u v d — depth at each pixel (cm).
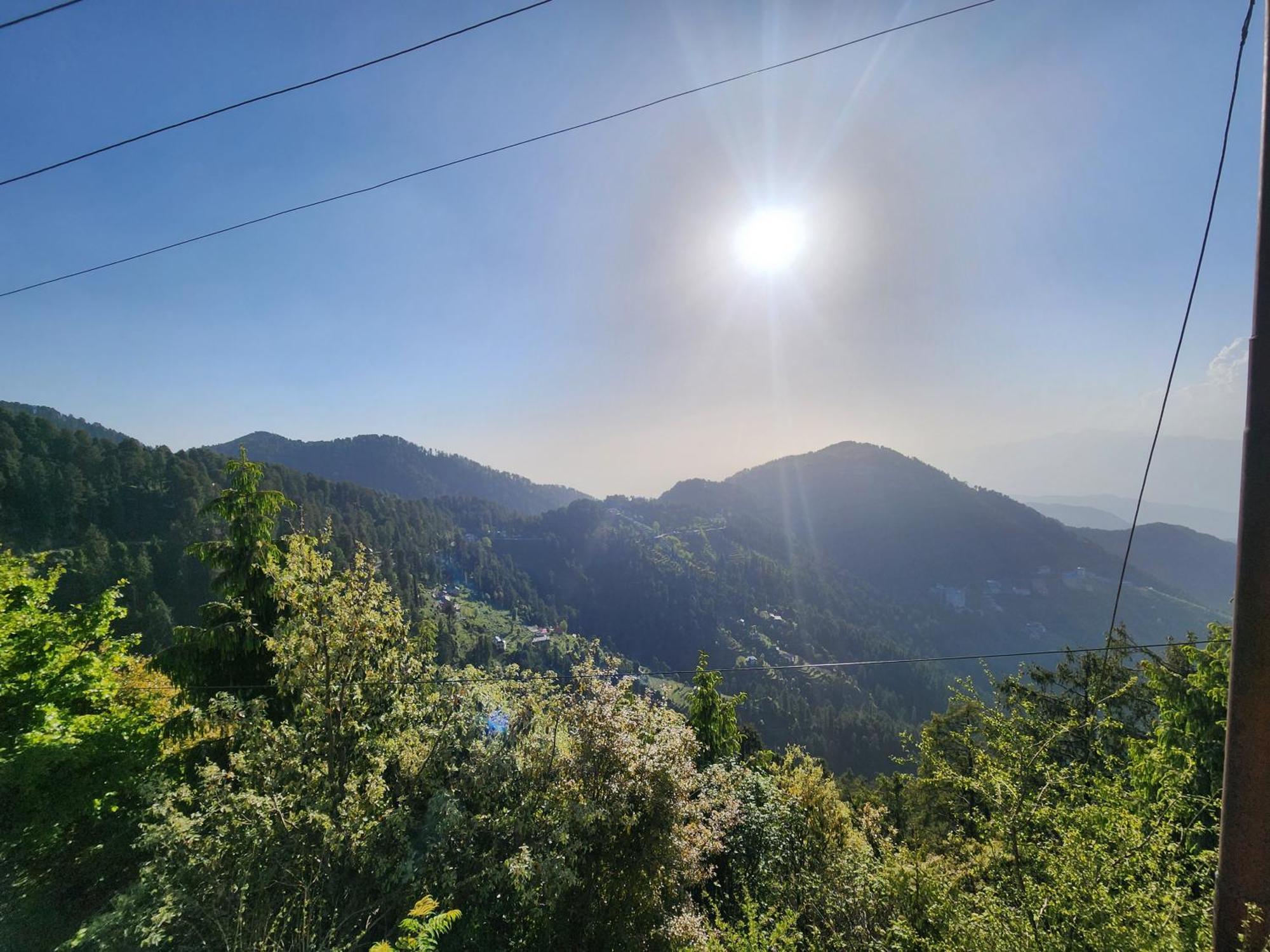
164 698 1121
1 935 567
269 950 533
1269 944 349
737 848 1041
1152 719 1566
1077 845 517
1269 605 368
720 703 1791
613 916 763
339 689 761
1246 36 446
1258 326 374
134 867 683
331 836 605
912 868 611
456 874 645
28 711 771
